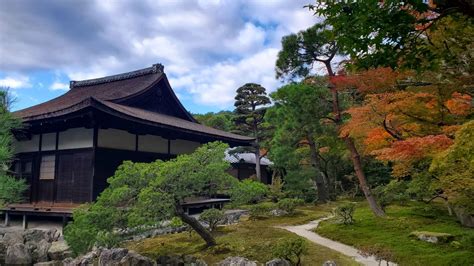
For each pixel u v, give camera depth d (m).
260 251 11.19
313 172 25.50
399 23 5.13
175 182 10.73
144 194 10.17
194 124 25.14
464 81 7.92
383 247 11.63
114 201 10.84
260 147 36.44
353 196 29.75
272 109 24.25
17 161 20.38
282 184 28.14
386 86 11.00
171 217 11.31
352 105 17.17
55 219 19.06
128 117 16.73
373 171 27.73
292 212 20.73
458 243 11.27
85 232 10.77
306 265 9.98
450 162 6.72
